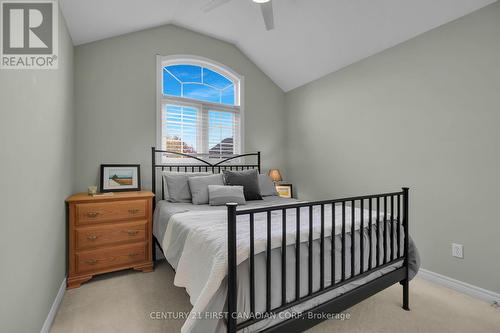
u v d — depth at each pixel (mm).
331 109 3289
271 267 1258
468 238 2088
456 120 2146
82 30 2369
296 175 3830
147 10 2518
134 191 2764
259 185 3092
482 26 1992
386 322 1732
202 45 3316
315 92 3520
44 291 1568
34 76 1396
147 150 2953
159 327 1680
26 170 1261
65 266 2232
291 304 1278
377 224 1755
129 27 2723
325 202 1444
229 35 3324
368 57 2840
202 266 1350
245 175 2924
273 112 3928
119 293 2131
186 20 3010
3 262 998
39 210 1464
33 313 1360
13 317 1092
